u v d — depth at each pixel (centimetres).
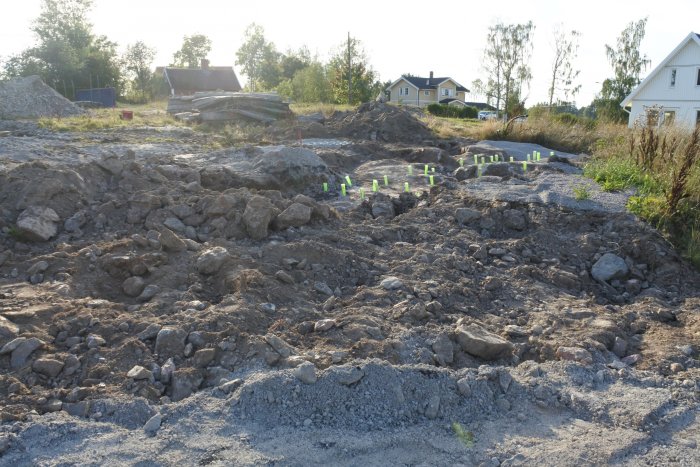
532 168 1066
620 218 713
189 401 358
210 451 317
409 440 338
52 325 427
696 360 447
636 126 1206
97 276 512
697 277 621
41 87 2659
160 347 410
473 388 379
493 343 436
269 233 638
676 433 355
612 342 475
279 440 331
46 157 1112
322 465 314
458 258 605
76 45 5462
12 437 317
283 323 452
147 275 517
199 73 5697
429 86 6688
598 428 358
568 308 528
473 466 322
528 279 586
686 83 3073
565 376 410
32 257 537
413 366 386
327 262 570
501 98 3791
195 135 1667
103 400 355
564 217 722
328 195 902
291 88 4484
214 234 620
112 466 301
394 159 1284
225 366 399
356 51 4216
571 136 1712
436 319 491
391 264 593
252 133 1698
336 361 402
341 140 1636
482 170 984
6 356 392
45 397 359
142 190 688
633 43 4256
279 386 362
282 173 904
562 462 321
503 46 3697
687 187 732
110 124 1828
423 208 761
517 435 349
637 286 607
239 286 493
